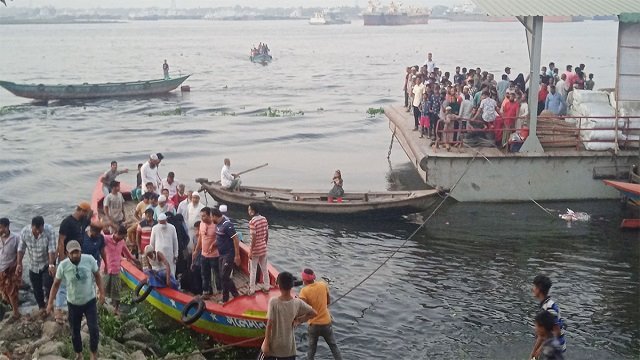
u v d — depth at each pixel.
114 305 14.20
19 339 12.30
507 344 13.63
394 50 124.62
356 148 34.81
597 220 20.80
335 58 104.81
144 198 17.00
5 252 13.08
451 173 22.08
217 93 58.28
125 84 53.75
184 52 120.69
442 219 21.25
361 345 13.72
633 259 17.94
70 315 10.97
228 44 152.12
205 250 13.73
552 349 9.81
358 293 16.28
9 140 36.50
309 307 10.16
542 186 22.11
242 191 23.14
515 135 22.27
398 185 26.81
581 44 130.75
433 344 13.72
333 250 19.22
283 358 9.95
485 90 22.84
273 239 20.12
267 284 13.80
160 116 45.16
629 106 22.03
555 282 16.55
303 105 50.62
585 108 22.73
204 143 36.00
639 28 21.19
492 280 16.83
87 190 26.14
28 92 50.50
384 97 55.00
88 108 48.91
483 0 22.06
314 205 21.48
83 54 115.06
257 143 36.03
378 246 19.45
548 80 25.11
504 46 132.62
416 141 24.09
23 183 27.20
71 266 10.76
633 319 14.59
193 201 16.12
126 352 12.36
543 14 20.77
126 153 33.25
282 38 187.75
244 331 13.04
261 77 73.44
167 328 14.15
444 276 17.17
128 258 15.59
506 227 20.42
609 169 21.94
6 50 127.69
